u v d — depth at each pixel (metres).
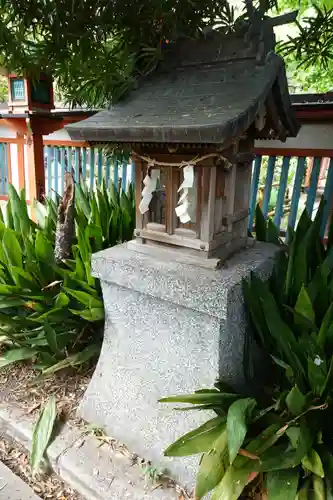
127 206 2.01
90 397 1.60
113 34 1.64
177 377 1.37
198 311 1.24
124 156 2.29
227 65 1.28
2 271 1.81
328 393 1.14
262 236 1.76
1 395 1.76
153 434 1.43
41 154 2.85
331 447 1.17
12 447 1.59
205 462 1.14
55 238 1.88
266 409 1.17
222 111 1.07
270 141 2.57
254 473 1.10
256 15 1.22
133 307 1.43
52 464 1.46
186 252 1.39
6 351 1.93
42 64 1.72
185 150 1.24
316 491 1.06
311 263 1.53
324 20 1.70
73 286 1.74
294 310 1.23
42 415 1.59
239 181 1.44
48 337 1.65
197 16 1.50
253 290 1.27
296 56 1.90
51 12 1.50
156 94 1.34
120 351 1.52
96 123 1.23
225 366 1.29
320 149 2.42
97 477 1.37
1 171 4.13
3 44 1.59
